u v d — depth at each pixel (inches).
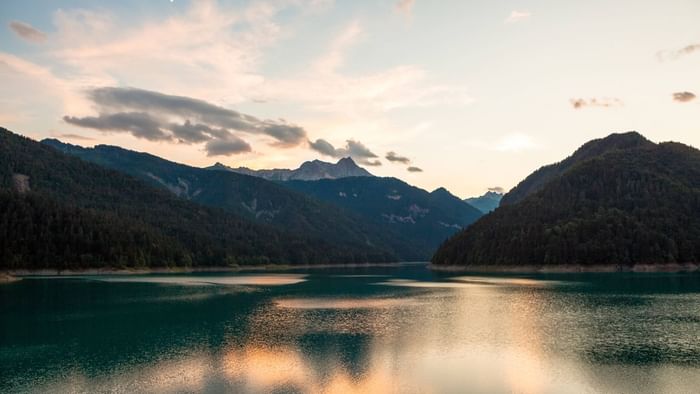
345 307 3346.5
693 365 1732.3
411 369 1692.9
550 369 1688.0
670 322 2598.4
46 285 5502.0
